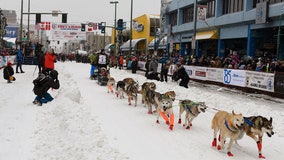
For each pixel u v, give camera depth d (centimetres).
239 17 2600
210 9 3247
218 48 3030
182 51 3894
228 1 2917
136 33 6038
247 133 715
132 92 1226
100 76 1862
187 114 905
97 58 2123
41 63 2128
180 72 1830
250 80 1748
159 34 4688
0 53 2838
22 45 3938
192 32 3572
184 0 3791
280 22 2011
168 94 923
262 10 2245
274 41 2436
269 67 1770
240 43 2870
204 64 2336
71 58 6881
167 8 4328
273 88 1583
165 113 930
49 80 1165
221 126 708
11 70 1834
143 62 3503
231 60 2131
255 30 2502
